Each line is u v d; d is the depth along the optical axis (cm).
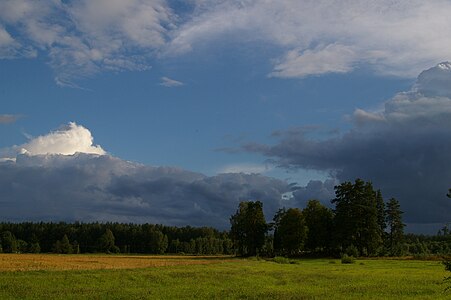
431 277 4706
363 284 3994
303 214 11431
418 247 15538
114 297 3095
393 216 11562
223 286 3872
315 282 4234
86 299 2995
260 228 12225
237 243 12769
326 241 11144
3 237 17550
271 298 3069
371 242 10150
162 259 10706
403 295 3238
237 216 12938
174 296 3180
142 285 3897
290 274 5144
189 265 7094
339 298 3066
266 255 12288
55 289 3497
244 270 5734
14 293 3234
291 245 10788
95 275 4641
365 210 10169
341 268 6406
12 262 7281
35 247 17938
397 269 6144
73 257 11294
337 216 10444
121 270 5466
